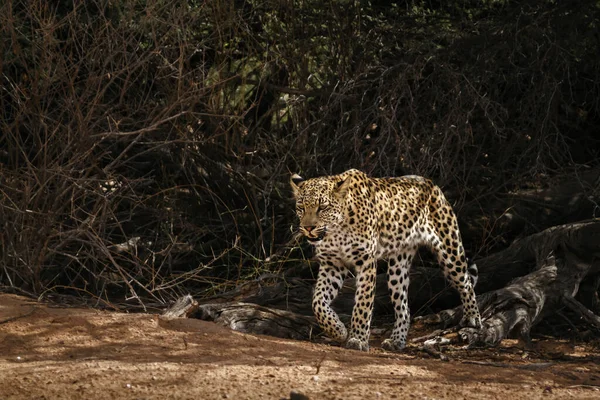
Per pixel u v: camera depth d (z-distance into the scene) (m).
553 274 13.23
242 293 13.82
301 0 16.89
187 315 11.37
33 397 7.85
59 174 12.88
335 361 9.52
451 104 15.72
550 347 12.41
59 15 14.78
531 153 16.61
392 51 17.19
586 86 17.84
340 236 11.02
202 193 17.23
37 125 13.75
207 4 16.14
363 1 16.81
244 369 8.91
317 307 11.29
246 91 17.31
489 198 16.70
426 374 9.10
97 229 14.43
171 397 7.86
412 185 12.18
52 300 12.88
